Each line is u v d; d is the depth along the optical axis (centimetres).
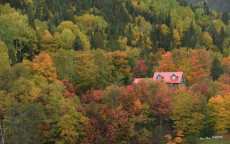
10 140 4762
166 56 10525
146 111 5959
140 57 11750
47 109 5416
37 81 5791
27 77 5853
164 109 5922
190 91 6619
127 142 5681
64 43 11188
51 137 5291
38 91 5391
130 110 5944
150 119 5909
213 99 5978
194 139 5741
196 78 9125
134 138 5716
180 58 10806
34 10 15300
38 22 13625
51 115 5450
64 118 5166
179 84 7862
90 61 7312
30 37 9706
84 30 15588
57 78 6781
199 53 10475
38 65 6156
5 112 5153
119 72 8006
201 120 5919
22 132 4794
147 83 6650
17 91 5250
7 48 6881
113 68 7838
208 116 6141
